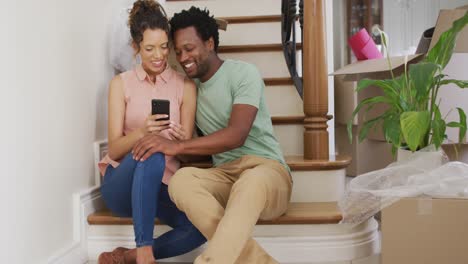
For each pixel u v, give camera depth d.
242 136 1.59
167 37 1.67
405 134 1.61
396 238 1.53
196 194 1.43
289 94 2.37
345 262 1.72
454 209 1.49
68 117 1.68
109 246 1.79
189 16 1.66
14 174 1.34
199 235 1.59
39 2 1.49
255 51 2.62
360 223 1.76
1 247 1.28
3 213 1.29
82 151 1.80
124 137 1.62
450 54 1.68
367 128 1.79
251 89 1.64
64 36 1.65
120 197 1.62
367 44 2.57
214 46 1.72
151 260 1.48
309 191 1.93
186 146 1.53
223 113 1.71
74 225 1.72
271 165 1.61
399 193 1.52
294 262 1.73
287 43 2.47
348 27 5.46
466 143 2.10
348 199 1.68
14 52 1.35
